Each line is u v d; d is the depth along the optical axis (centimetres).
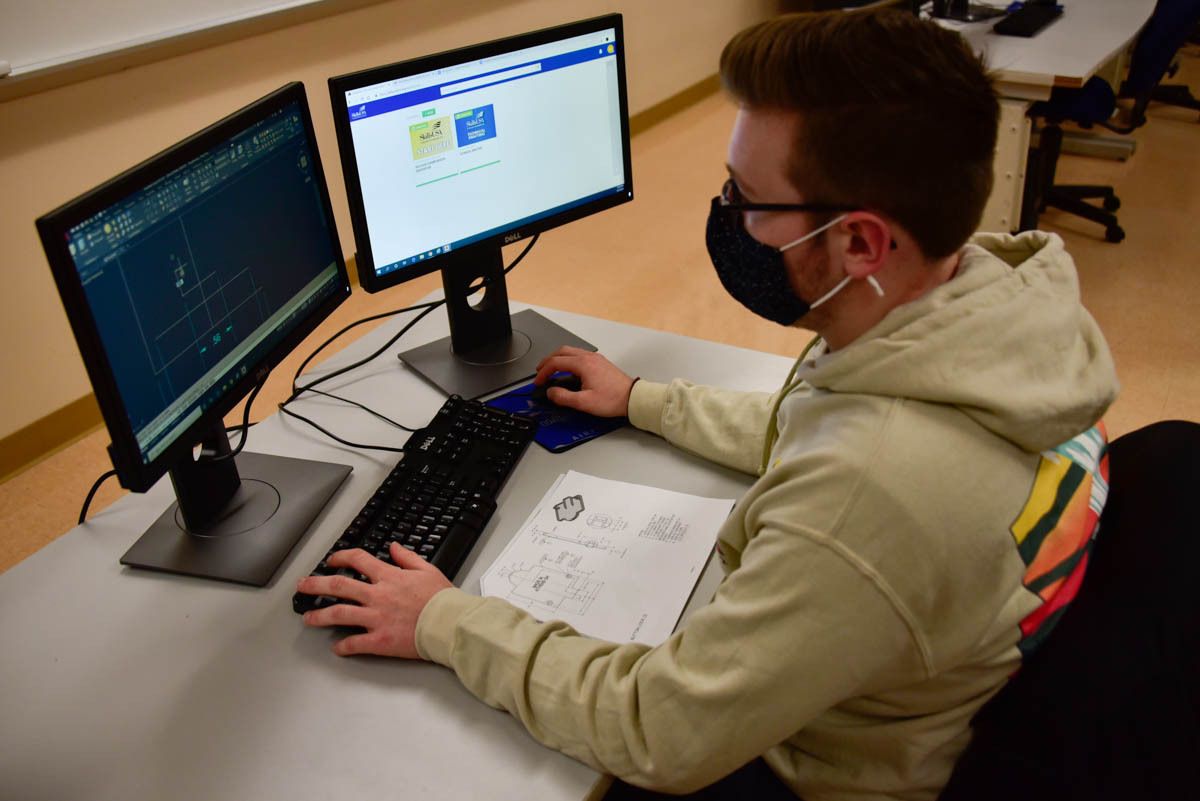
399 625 94
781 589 75
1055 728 76
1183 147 438
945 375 75
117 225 88
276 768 84
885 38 75
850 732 87
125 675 94
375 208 127
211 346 104
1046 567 79
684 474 121
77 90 243
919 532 73
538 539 110
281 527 111
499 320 150
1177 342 290
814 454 78
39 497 247
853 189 77
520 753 85
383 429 131
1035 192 341
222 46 275
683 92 516
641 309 323
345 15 311
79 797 82
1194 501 82
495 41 129
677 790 81
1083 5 328
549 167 143
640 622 98
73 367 265
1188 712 69
